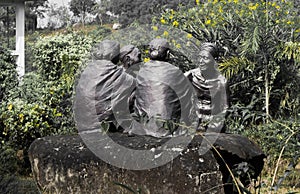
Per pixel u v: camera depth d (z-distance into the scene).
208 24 11.45
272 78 10.91
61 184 5.89
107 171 5.71
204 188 5.50
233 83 11.10
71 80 10.12
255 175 6.32
